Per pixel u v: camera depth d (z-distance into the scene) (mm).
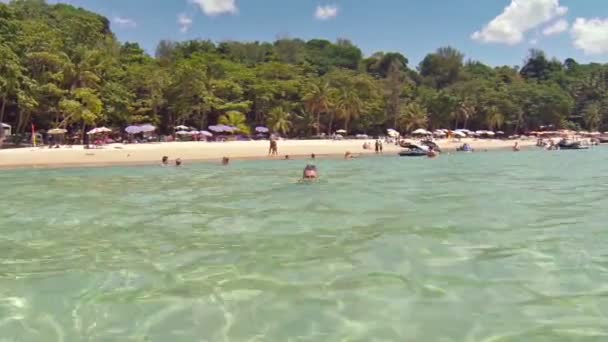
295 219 11711
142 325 5402
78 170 27625
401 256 8133
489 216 11953
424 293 6352
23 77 44750
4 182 20875
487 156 43344
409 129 91750
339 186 18984
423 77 131750
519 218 11672
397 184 19672
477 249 8586
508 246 8797
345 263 7742
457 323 5418
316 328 5312
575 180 21266
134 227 10867
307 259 7996
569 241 9180
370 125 90688
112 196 16203
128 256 8273
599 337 5059
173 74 68562
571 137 86688
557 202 14383
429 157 41250
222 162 33719
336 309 5832
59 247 8945
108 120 58844
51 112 50500
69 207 13789
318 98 77688
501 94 99312
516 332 5184
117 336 5141
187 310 5824
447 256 8125
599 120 107750
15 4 67688
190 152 40812
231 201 14875
